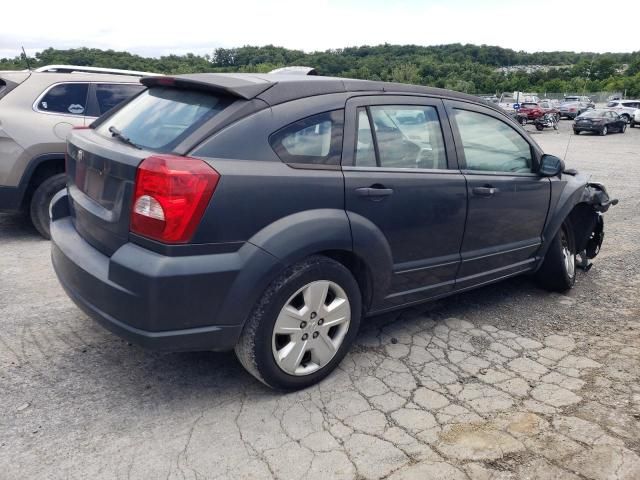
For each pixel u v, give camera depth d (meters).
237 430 2.77
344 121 3.17
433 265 3.67
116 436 2.69
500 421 2.94
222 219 2.65
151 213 2.58
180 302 2.61
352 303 3.22
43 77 5.81
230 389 3.14
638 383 3.38
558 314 4.46
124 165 2.71
